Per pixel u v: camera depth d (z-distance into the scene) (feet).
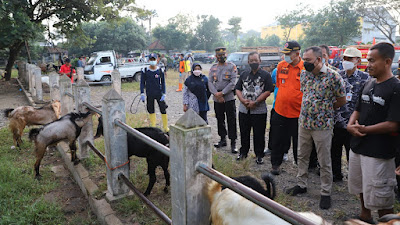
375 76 9.00
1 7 40.57
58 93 28.50
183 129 6.92
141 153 13.12
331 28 125.59
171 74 73.51
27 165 17.89
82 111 17.56
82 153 17.33
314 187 13.93
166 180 13.56
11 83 57.98
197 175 7.18
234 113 18.60
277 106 14.78
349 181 10.44
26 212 12.26
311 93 11.73
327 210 11.86
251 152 18.90
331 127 11.65
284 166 16.49
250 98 16.22
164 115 22.90
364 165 9.43
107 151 12.67
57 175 16.89
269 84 15.99
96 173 15.84
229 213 6.88
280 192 13.34
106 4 56.39
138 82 56.13
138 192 11.09
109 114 12.06
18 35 44.65
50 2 53.67
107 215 11.77
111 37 159.02
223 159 17.29
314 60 11.25
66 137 16.15
